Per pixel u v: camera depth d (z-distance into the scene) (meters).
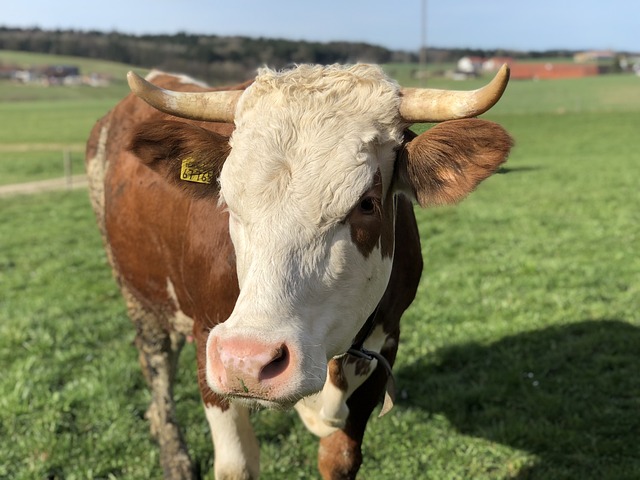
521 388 1.91
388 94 0.95
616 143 9.66
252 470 1.21
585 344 2.16
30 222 5.05
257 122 0.92
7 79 37.16
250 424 1.23
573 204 4.85
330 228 0.86
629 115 14.48
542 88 25.86
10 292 3.05
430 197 0.95
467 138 0.90
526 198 5.18
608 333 2.24
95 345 2.35
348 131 0.90
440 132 0.91
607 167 6.93
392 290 1.21
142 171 1.46
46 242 4.23
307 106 0.92
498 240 3.79
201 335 1.25
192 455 1.67
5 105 25.70
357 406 1.27
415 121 0.95
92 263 3.58
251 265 0.85
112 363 2.13
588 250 3.46
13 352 2.25
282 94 0.94
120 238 1.57
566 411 1.78
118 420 1.79
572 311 2.46
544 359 2.07
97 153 1.81
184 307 1.42
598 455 1.60
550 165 7.33
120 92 32.62
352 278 0.89
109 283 3.19
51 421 1.77
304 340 0.82
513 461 1.59
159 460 1.64
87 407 1.88
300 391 0.80
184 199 1.31
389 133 0.93
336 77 0.97
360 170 0.88
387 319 1.22
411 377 2.04
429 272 3.13
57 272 3.42
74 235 4.45
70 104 26.25
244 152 0.90
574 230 3.97
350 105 0.93
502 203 5.00
